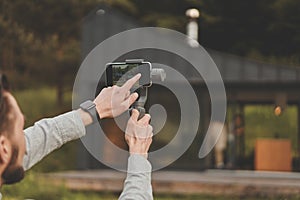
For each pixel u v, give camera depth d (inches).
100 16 743.7
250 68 700.7
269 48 1311.5
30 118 1097.4
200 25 1295.5
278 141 725.9
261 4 1295.5
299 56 1298.0
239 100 735.7
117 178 660.7
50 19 1161.4
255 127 1017.5
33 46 1157.7
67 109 1168.8
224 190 648.4
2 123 51.1
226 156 726.5
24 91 1165.7
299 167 751.7
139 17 1305.4
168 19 1290.6
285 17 1298.0
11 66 1144.2
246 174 698.2
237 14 1305.4
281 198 640.4
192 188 649.0
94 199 631.2
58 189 632.4
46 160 901.8
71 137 60.2
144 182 61.2
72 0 1163.9
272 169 724.0
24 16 1141.7
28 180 631.2
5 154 51.2
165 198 644.1
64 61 1183.6
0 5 1125.1
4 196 597.3
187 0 1296.8
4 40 1132.5
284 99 706.2
